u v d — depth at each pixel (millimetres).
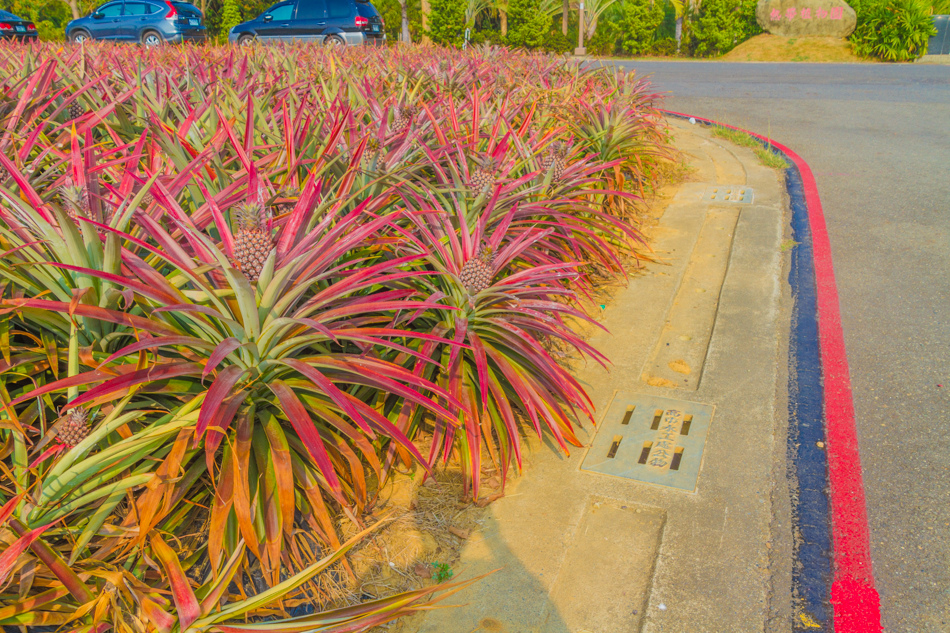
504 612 2326
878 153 9148
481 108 5387
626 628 2275
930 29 20969
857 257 5637
